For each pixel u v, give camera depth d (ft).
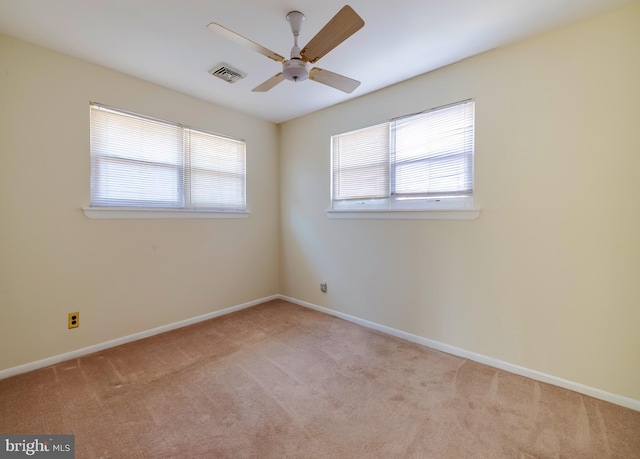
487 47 7.07
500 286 7.26
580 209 6.21
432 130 8.37
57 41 6.91
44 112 7.23
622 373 5.86
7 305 6.83
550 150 6.51
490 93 7.26
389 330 9.44
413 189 8.84
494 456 4.62
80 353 7.87
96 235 8.12
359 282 10.27
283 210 13.12
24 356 7.06
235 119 11.44
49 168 7.34
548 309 6.64
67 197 7.62
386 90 9.29
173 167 9.72
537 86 6.63
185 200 10.06
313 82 8.86
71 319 7.73
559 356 6.53
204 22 6.19
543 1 5.51
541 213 6.66
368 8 5.69
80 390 6.33
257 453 4.67
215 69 8.20
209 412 5.65
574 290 6.33
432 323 8.46
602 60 5.90
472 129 7.65
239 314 11.29
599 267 6.05
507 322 7.18
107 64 7.97
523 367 6.97
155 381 6.71
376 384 6.59
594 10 5.77
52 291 7.44
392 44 6.93
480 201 7.48
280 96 9.98
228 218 11.33
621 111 5.75
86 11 5.84
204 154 10.55
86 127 7.88
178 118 9.73
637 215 5.66
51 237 7.40
